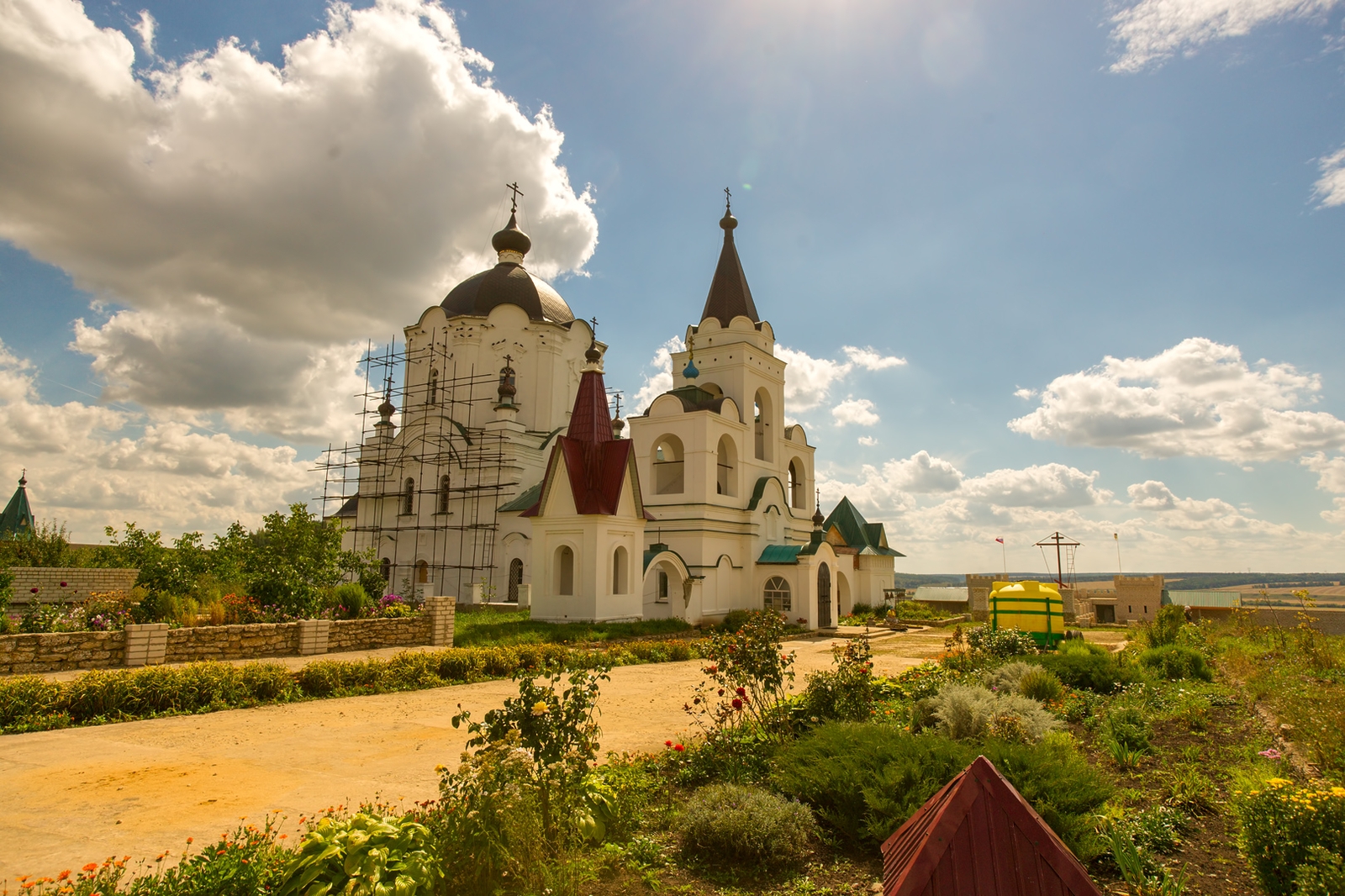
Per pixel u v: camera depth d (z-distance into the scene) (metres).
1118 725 10.77
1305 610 25.75
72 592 24.17
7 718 11.43
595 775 7.89
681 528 35.50
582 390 30.97
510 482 40.66
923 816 3.91
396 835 5.51
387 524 44.12
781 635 11.23
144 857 6.64
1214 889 6.29
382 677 15.91
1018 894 3.31
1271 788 6.43
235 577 23.33
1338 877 5.22
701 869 6.72
